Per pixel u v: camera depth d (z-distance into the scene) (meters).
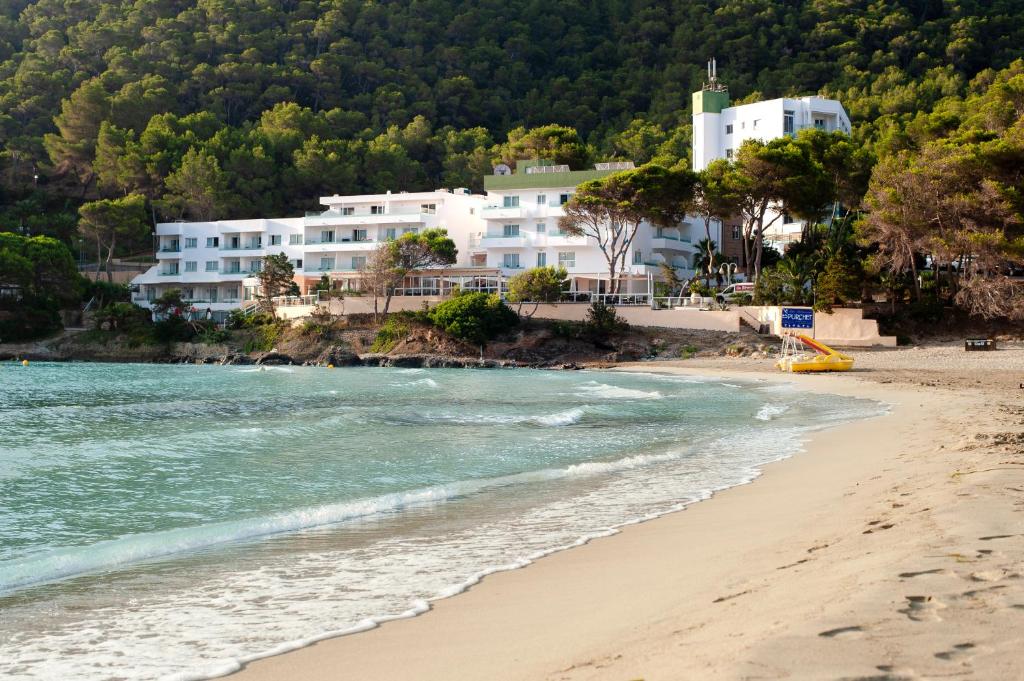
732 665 5.87
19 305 88.94
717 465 20.61
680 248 94.50
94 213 103.56
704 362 67.62
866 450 21.31
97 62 143.75
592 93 160.88
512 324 77.94
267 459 23.05
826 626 6.47
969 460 17.05
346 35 160.25
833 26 160.50
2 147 121.19
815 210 77.56
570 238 90.06
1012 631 6.04
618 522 14.21
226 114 139.75
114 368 73.06
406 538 13.58
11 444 25.95
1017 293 66.38
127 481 19.91
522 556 11.98
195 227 107.00
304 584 10.88
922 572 7.79
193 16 151.50
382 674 7.15
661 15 176.50
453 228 99.75
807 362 56.88
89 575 11.59
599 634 7.73
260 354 82.44
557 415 32.69
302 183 119.44
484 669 7.02
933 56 152.25
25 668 7.96
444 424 31.11
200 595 10.48
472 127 150.25
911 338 68.88
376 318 82.88
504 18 176.62
